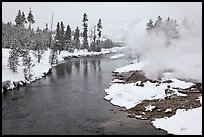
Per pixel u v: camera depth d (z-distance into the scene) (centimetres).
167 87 3259
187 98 2948
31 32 8344
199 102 2794
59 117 2678
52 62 6078
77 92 3634
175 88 3266
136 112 2753
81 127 2428
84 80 4438
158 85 3350
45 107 2992
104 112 2805
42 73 4922
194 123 2316
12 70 4234
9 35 6775
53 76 4847
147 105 2852
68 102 3172
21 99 3309
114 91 3509
